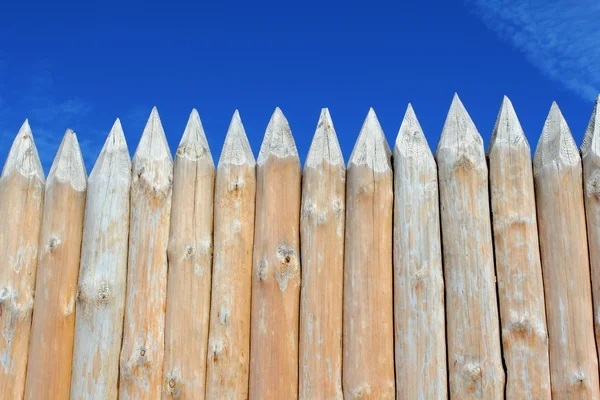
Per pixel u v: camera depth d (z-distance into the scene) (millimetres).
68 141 3914
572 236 3582
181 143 3836
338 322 3652
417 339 3586
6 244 3818
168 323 3699
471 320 3564
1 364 3742
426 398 3551
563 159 3629
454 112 3742
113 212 3785
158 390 3670
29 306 3789
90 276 3746
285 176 3764
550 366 3543
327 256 3682
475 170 3648
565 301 3553
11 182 3859
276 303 3672
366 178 3703
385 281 3654
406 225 3660
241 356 3670
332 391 3607
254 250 3740
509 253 3600
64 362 3727
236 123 3867
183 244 3736
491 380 3523
